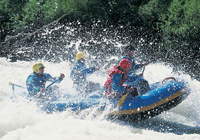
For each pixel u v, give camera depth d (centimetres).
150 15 4475
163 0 4369
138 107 1697
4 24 4753
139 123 1755
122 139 1454
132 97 1739
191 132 1636
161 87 1747
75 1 4628
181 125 1741
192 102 1930
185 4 3997
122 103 1711
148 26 4544
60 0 4647
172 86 1731
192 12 3925
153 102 1697
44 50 4516
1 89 2198
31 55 4450
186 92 1742
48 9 4594
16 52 4266
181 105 1959
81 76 2089
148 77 2478
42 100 1848
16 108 1766
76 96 2011
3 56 4131
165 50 4206
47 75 1980
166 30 4106
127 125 1714
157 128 1694
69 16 4647
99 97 1861
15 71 2820
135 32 4644
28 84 1864
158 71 2653
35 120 1678
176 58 4109
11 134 1488
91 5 4697
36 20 4609
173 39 4091
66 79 2483
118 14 4712
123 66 1664
